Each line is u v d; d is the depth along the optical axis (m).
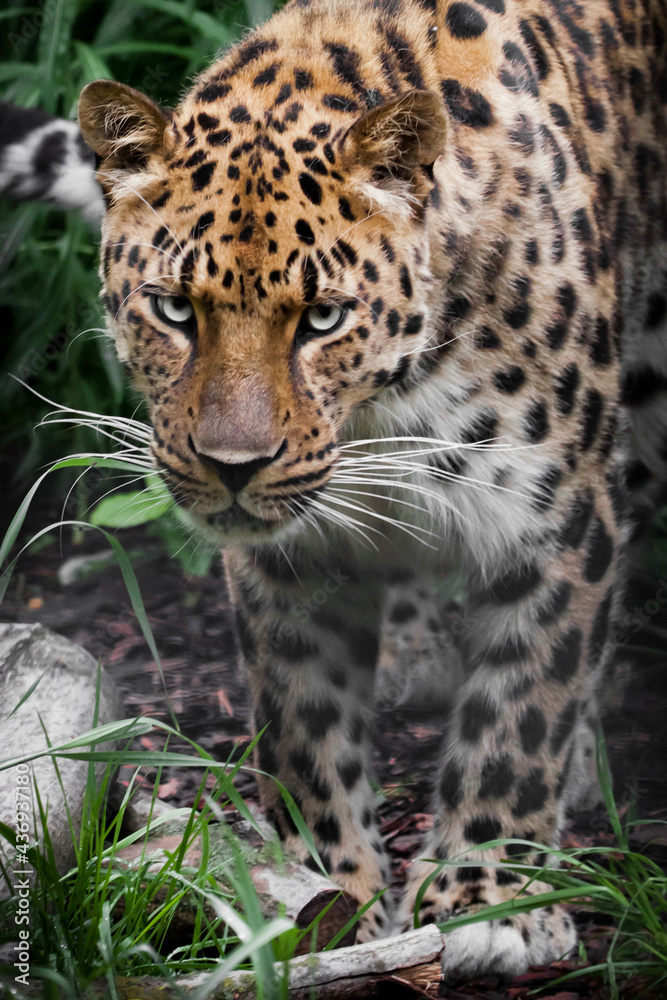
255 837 6.09
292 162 5.41
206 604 11.23
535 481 6.29
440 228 5.84
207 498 5.69
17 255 13.95
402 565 7.25
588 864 6.65
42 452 13.07
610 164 7.29
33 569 11.94
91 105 5.68
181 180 5.52
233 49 6.48
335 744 6.80
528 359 6.17
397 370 5.82
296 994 4.82
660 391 8.40
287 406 5.50
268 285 5.34
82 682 6.31
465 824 6.47
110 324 6.00
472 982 5.97
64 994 4.64
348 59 6.04
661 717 9.05
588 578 6.60
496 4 6.76
